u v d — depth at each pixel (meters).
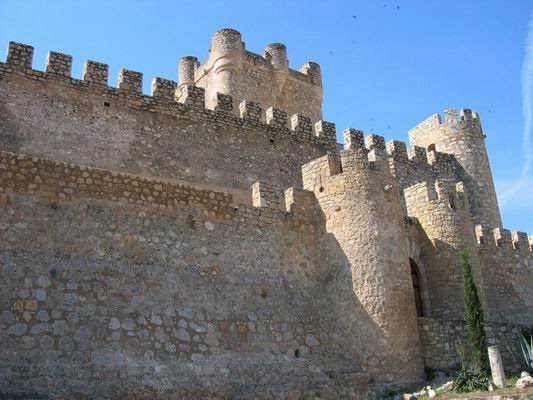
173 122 33.03
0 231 19.08
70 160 29.31
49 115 29.67
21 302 18.27
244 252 23.59
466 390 21.70
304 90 49.44
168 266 21.56
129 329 19.53
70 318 18.72
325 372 22.50
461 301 29.23
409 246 30.61
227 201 24.11
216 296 22.03
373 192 25.55
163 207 22.47
